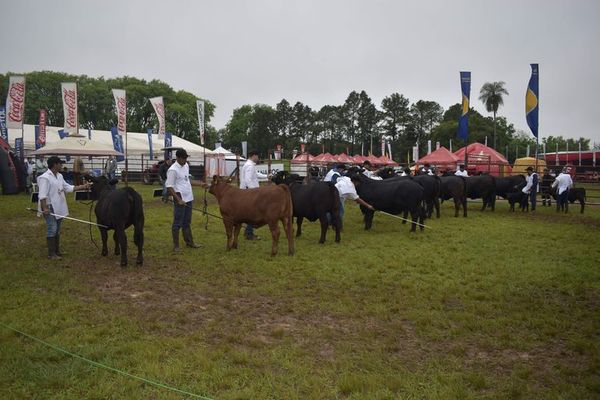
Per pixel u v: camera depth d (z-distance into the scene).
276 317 5.79
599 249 9.91
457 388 3.95
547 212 18.00
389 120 91.06
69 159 30.06
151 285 7.07
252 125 94.75
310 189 10.40
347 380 4.04
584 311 5.99
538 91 20.53
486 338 5.12
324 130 94.25
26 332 5.07
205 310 6.01
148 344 4.77
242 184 10.80
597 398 3.84
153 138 43.66
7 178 20.70
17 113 22.75
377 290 6.88
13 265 8.05
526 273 7.83
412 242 10.58
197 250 9.53
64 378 4.04
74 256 8.91
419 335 5.21
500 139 72.25
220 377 4.11
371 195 12.02
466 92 23.78
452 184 15.45
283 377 4.13
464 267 8.21
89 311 5.83
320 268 8.09
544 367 4.46
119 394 3.82
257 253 9.25
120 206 7.97
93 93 67.50
